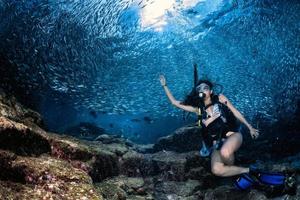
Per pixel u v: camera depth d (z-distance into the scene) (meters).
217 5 16.55
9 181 3.31
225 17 16.62
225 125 4.80
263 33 15.04
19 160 3.62
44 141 4.47
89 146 5.66
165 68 16.45
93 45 13.84
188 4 16.66
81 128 12.69
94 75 14.22
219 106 4.89
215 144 4.77
